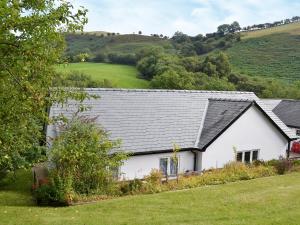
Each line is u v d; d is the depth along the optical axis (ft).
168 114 80.79
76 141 43.29
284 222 39.75
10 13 28.50
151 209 46.19
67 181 52.75
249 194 53.78
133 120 75.51
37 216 43.42
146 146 71.82
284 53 305.53
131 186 58.75
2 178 67.15
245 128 82.53
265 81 238.07
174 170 75.66
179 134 77.36
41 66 32.19
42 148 56.29
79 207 48.21
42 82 33.68
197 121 82.48
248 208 46.19
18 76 31.35
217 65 239.50
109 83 212.23
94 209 46.73
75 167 54.24
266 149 86.99
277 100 148.97
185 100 87.04
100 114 73.31
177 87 213.66
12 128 33.96
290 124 127.75
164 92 86.43
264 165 75.92
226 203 48.75
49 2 32.99
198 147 76.18
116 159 54.60
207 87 212.02
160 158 73.97
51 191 51.83
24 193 61.26
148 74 246.06
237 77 238.68
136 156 70.69
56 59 33.73
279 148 89.45
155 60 249.34
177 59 249.34
